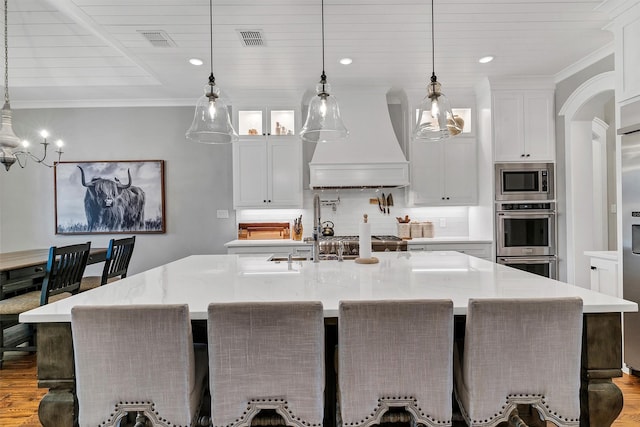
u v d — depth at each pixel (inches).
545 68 149.6
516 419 57.2
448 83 166.2
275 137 175.3
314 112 97.6
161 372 51.3
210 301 59.9
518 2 101.3
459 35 119.9
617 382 102.7
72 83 160.2
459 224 189.3
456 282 72.0
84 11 103.0
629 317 104.1
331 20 109.4
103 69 153.3
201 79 156.1
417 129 95.8
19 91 167.5
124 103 184.2
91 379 51.1
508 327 51.4
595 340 57.4
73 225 184.2
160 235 187.8
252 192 175.8
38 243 185.0
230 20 108.6
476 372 52.1
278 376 51.3
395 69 148.0
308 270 86.9
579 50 132.6
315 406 51.7
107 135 185.8
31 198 184.7
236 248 166.9
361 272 83.4
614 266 111.7
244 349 50.8
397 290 65.7
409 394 52.1
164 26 111.7
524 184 161.3
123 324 50.3
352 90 172.4
